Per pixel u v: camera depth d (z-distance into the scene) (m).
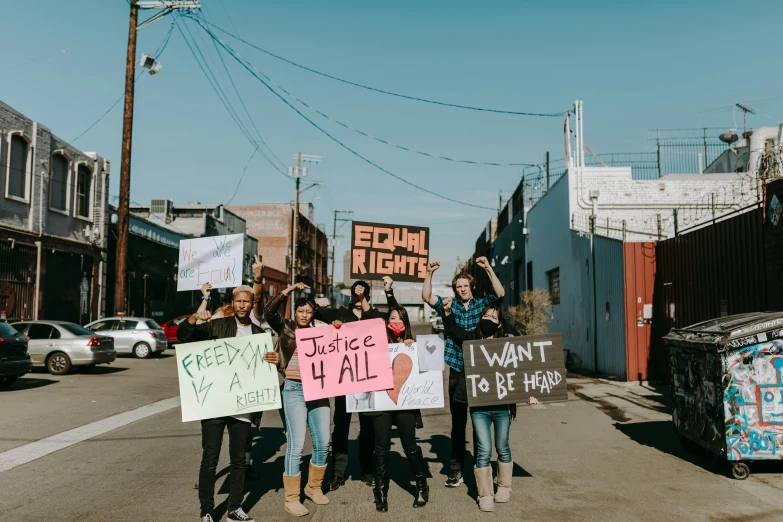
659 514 5.28
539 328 20.64
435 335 6.04
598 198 20.53
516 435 8.77
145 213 44.94
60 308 23.64
